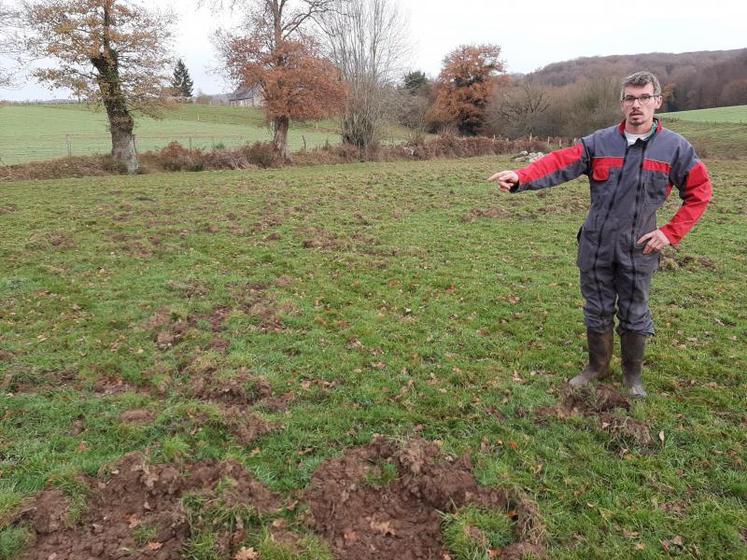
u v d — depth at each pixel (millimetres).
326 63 30797
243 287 7824
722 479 3742
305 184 19156
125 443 4102
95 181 20375
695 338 6086
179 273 8453
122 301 7191
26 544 3076
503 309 6945
